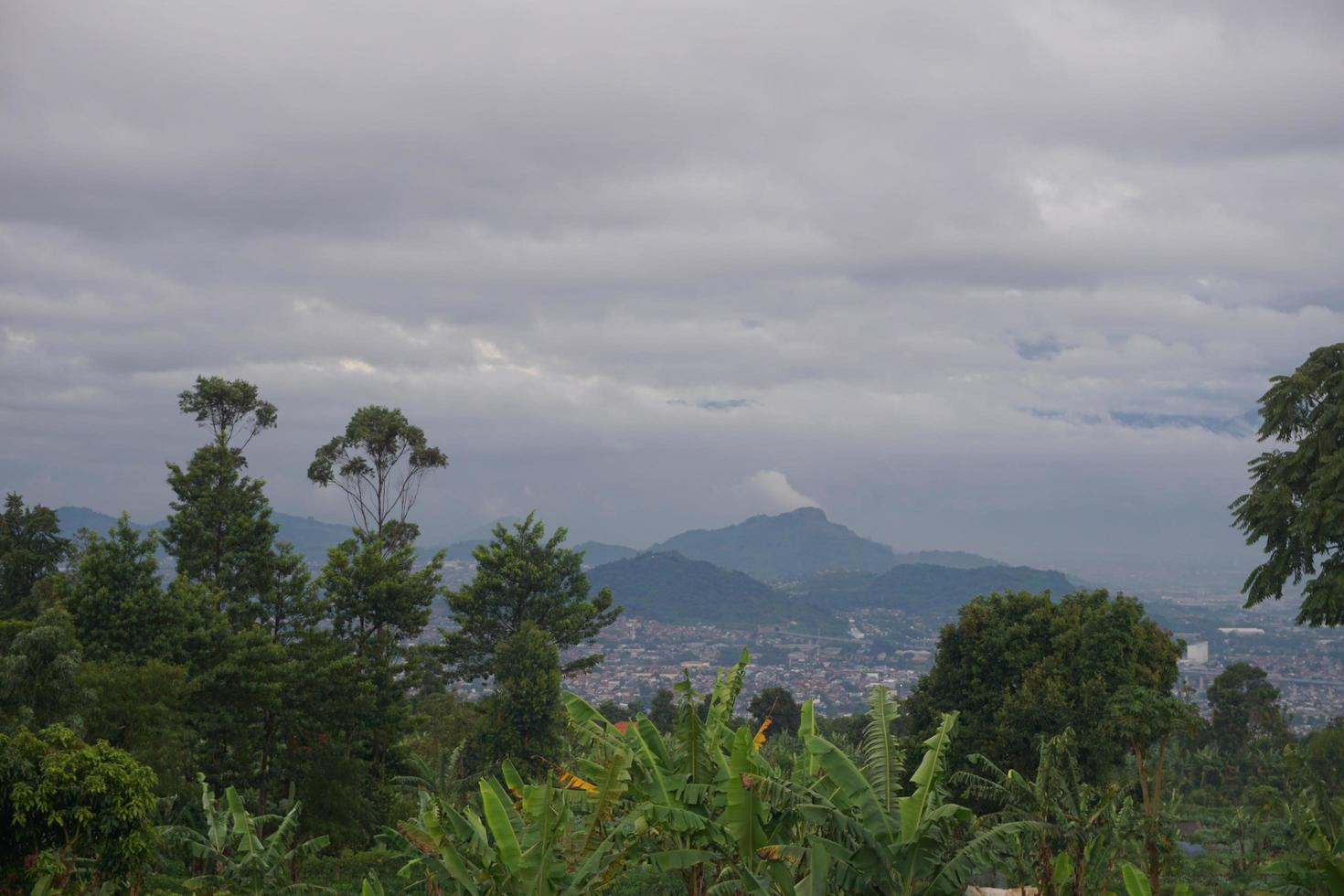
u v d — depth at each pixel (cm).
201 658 3869
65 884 2008
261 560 4475
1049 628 4256
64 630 2991
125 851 2002
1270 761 7544
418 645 5653
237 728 3922
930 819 1405
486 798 1436
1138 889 1638
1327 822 2909
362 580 4612
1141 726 3175
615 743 1608
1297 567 3809
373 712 4306
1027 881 2252
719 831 1488
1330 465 3556
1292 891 1878
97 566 3647
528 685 4534
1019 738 3816
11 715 2748
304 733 4109
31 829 1914
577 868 1483
